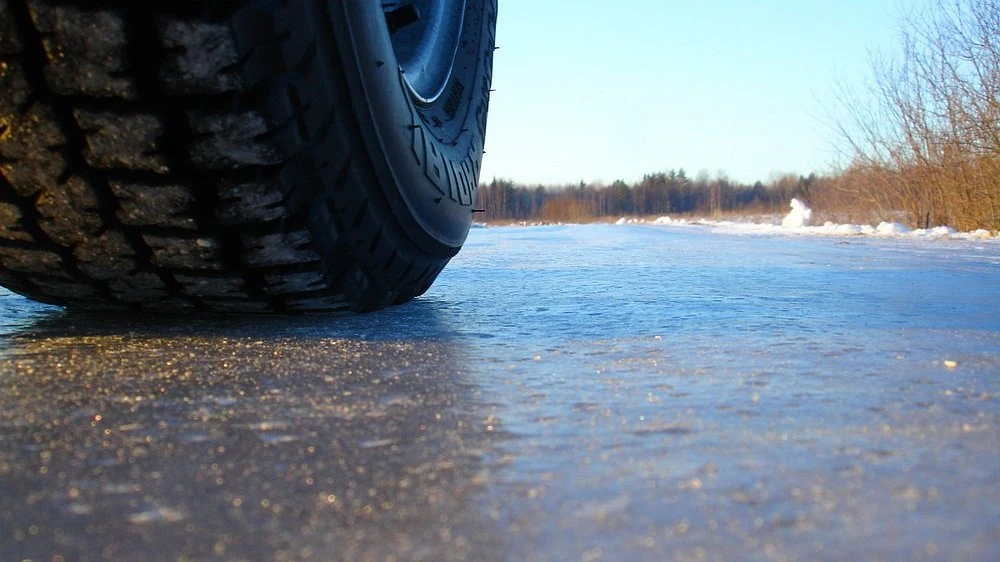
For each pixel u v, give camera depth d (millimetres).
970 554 740
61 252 1919
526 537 798
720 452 1055
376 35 1924
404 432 1170
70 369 1603
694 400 1344
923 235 10258
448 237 2617
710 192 70188
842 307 2613
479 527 825
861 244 7676
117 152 1710
